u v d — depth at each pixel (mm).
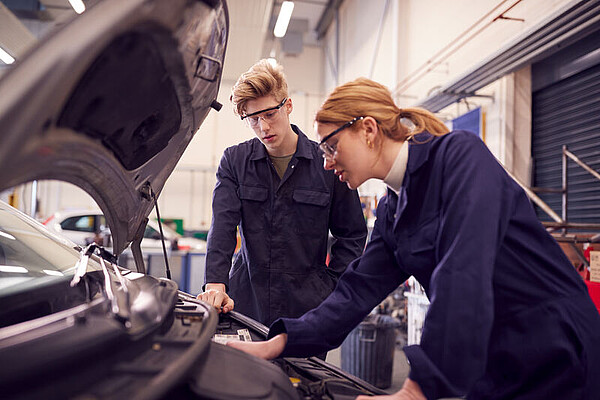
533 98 3822
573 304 634
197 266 4852
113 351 419
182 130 739
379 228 833
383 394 673
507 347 634
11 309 541
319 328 772
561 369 606
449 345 552
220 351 608
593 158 3207
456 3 4301
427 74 4875
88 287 652
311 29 8883
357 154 700
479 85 3529
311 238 1301
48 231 894
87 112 452
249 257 1320
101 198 668
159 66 499
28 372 334
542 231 664
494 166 633
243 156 1329
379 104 697
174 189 8617
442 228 614
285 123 1216
